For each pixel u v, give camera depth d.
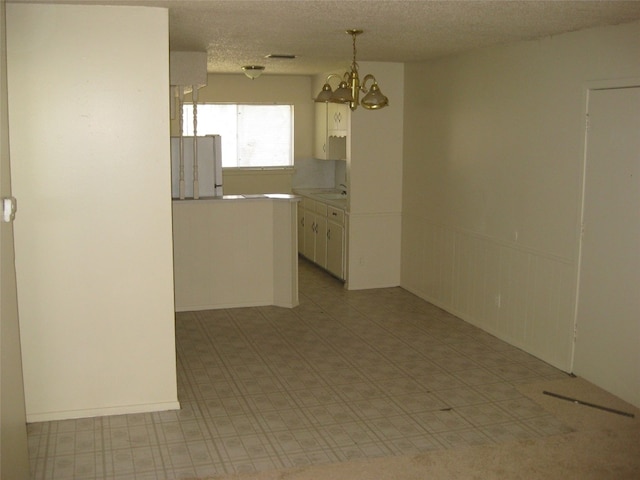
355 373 4.88
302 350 5.38
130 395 4.16
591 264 4.58
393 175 7.30
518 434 3.89
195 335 5.75
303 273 8.21
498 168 5.55
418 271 7.06
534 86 5.05
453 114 6.23
